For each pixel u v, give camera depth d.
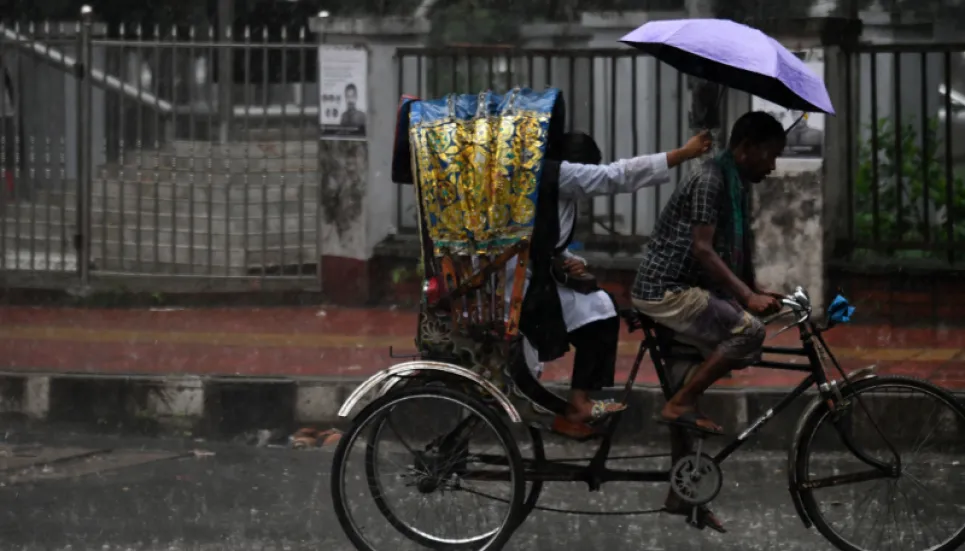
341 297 14.23
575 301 6.76
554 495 8.45
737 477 8.95
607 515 7.71
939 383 10.49
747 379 10.38
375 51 13.92
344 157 14.08
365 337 12.66
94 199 14.86
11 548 7.21
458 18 14.66
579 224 13.89
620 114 13.80
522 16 14.56
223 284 14.40
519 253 6.50
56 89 14.55
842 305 6.78
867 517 7.37
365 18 13.87
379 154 14.03
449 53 13.77
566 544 7.34
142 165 14.33
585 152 6.86
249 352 11.95
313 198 14.70
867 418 7.22
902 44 12.95
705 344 6.76
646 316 6.88
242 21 17.66
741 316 6.66
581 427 6.78
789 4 13.63
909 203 13.39
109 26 18.28
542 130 6.49
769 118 6.72
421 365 6.66
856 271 13.12
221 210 14.80
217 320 13.53
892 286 13.07
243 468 9.20
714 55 6.46
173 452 9.76
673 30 6.64
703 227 6.59
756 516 7.95
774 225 12.82
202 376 10.36
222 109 14.64
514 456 6.71
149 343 12.36
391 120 14.00
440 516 7.08
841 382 6.81
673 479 6.75
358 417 6.75
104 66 14.48
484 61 13.84
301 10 17.50
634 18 13.94
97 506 8.14
